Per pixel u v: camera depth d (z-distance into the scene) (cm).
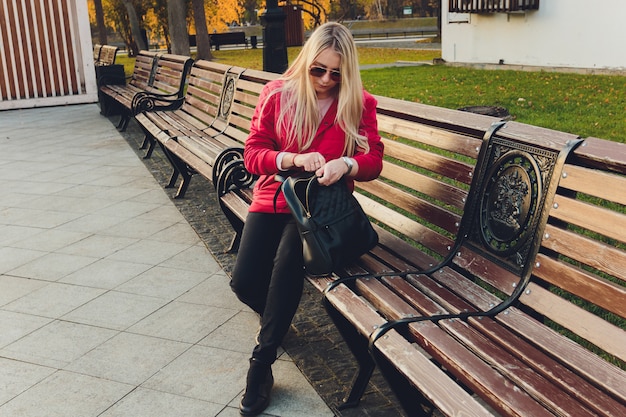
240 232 446
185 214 567
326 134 306
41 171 748
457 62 1809
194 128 646
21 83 1302
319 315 371
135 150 839
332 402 288
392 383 239
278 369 319
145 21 3634
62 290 421
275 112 309
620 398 193
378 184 359
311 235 279
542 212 245
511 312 246
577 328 222
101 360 335
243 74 567
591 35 1426
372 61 2227
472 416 190
